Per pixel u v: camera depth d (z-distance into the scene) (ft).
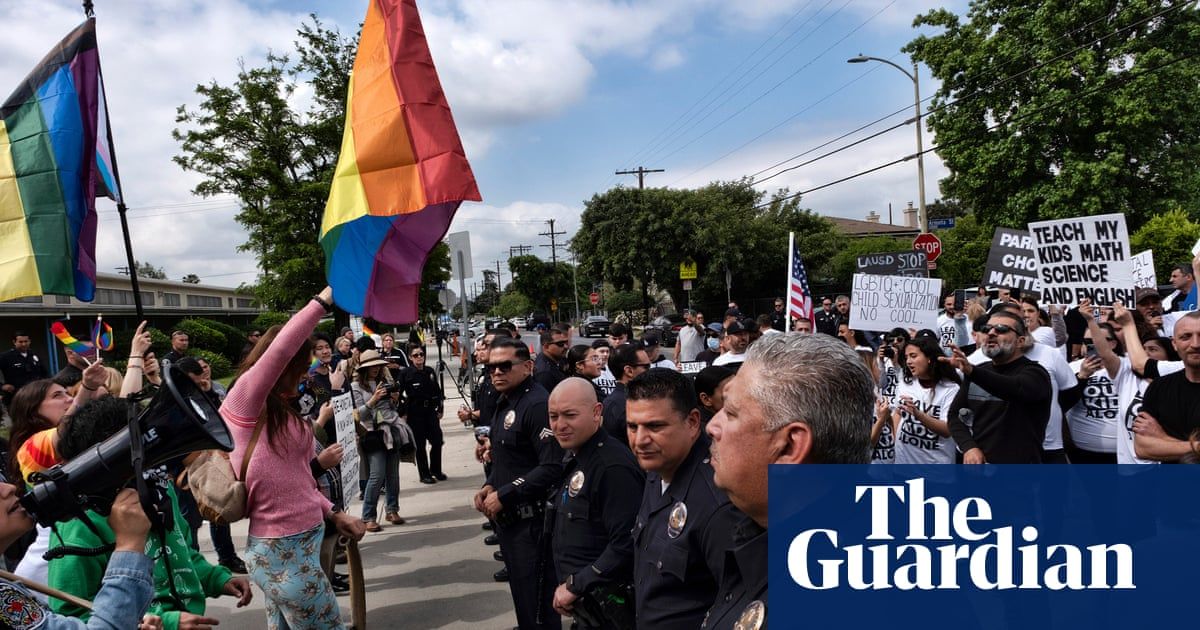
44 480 6.14
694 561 7.21
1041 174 76.38
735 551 5.21
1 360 39.50
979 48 76.28
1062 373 16.16
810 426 4.60
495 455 14.28
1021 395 14.16
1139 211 74.54
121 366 67.41
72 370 17.48
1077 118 71.82
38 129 14.03
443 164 13.48
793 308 26.13
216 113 80.53
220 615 17.33
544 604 12.77
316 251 83.51
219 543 19.03
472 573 19.54
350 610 16.97
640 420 7.64
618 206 120.06
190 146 81.05
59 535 7.93
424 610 17.17
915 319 25.27
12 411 10.69
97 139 14.38
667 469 7.68
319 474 13.67
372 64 13.87
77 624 6.04
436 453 30.71
